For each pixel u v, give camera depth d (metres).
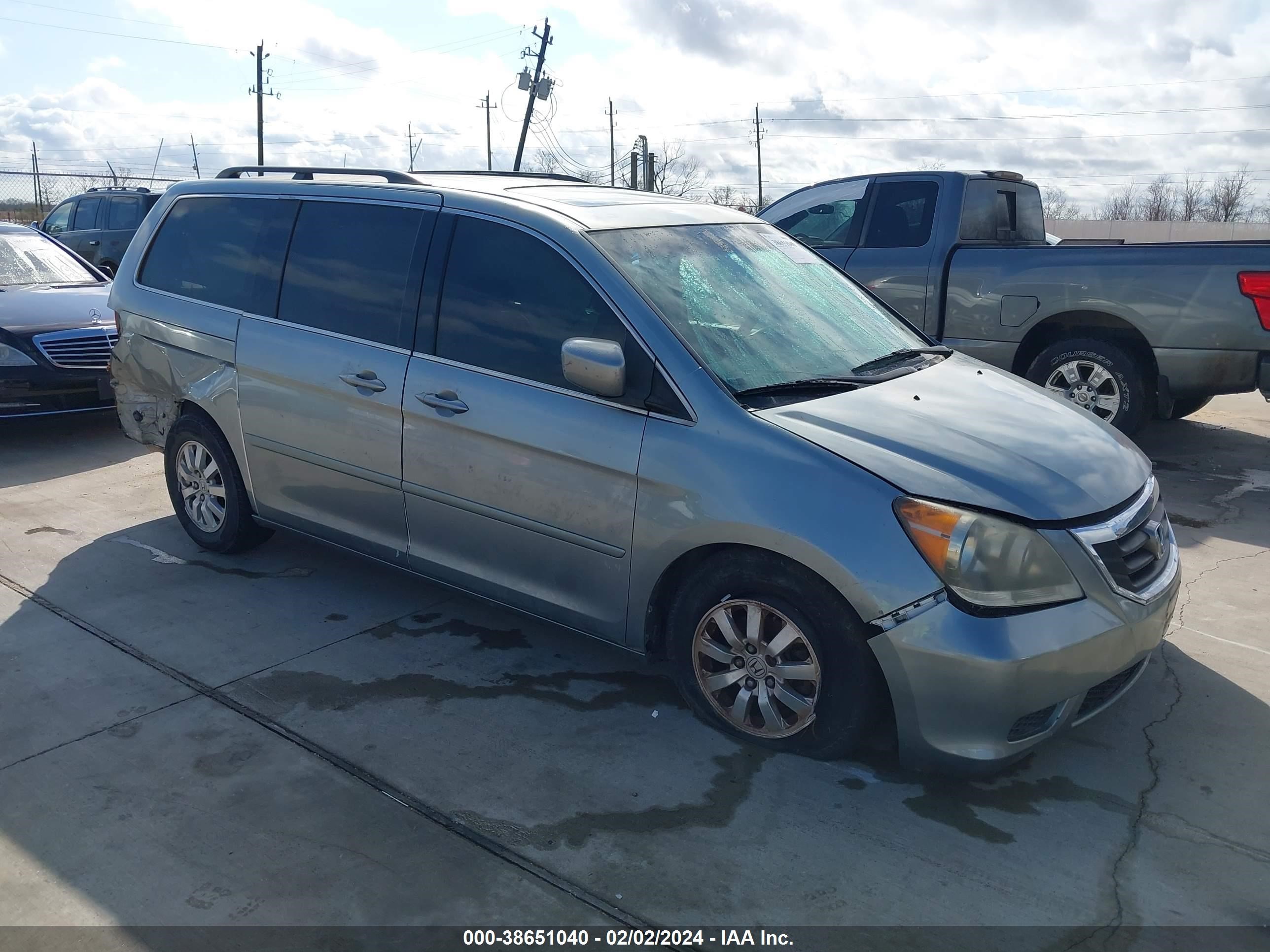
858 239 8.27
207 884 2.85
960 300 7.64
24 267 8.80
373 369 4.20
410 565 4.30
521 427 3.76
